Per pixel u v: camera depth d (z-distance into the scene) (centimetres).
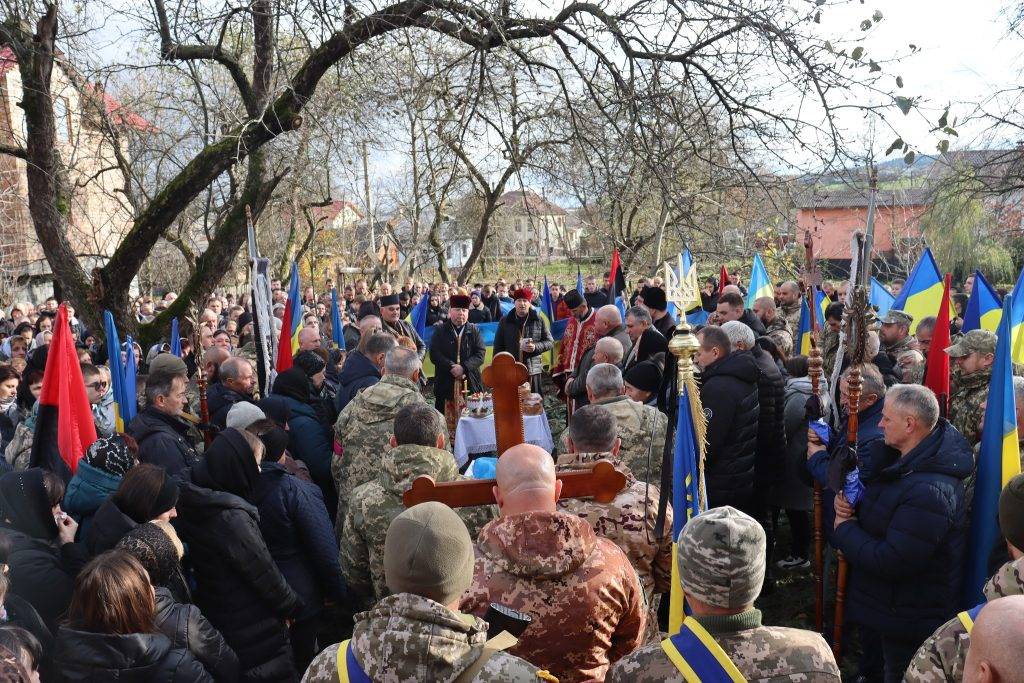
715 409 484
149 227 962
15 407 598
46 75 904
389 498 387
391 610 190
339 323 973
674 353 309
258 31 934
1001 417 362
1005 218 1161
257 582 352
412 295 1911
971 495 403
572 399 780
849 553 364
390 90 1002
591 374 454
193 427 529
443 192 1005
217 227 1070
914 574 348
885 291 882
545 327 1024
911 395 349
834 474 374
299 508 403
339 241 3152
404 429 391
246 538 349
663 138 790
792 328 948
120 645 259
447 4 826
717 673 193
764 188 737
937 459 348
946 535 348
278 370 764
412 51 853
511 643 204
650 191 822
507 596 236
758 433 562
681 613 299
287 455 508
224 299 1883
